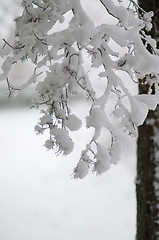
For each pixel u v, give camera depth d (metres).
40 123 2.89
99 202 11.59
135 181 5.46
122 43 2.83
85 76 2.80
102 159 2.82
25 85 3.03
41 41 2.86
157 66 2.81
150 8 4.90
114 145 2.92
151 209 5.26
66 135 2.84
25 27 2.98
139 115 2.86
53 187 13.06
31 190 12.84
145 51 2.85
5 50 3.18
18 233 9.38
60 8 2.95
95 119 2.85
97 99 2.88
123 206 11.23
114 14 2.92
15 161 16.62
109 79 2.88
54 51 2.84
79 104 9.96
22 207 11.23
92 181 13.21
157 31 4.86
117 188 12.59
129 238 9.16
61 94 2.84
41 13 2.99
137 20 2.99
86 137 14.58
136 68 2.85
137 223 5.46
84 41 2.70
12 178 14.33
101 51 2.87
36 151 18.14
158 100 3.17
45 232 9.51
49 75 2.84
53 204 11.50
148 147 5.22
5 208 11.10
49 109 2.93
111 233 9.45
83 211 10.93
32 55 2.98
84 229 9.73
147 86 4.69
